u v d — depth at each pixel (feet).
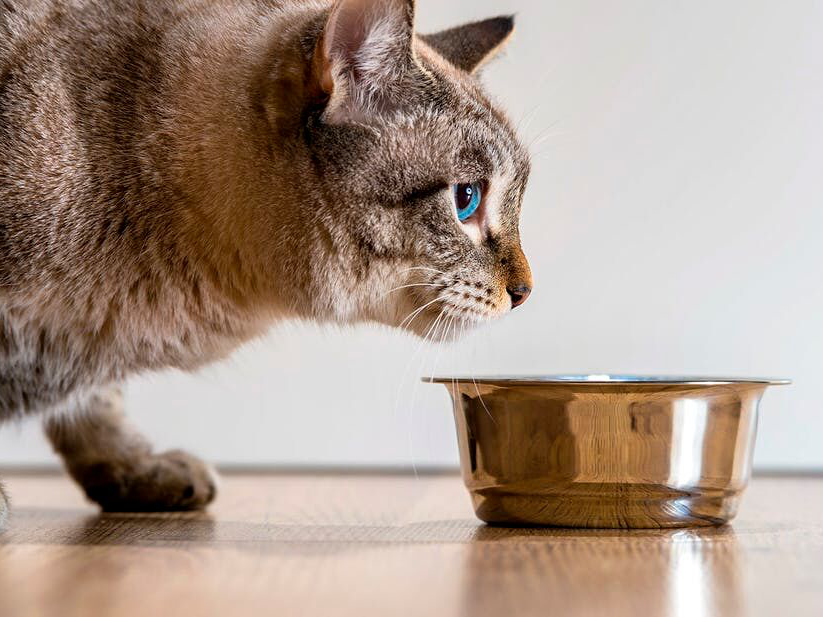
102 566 1.44
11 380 1.91
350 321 1.95
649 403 1.71
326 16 1.85
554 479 1.74
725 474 1.75
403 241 1.88
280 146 1.85
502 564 1.45
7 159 1.77
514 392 1.73
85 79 1.83
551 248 2.88
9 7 1.83
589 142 2.88
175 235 1.85
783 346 2.87
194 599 1.26
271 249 1.87
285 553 1.54
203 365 2.03
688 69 2.87
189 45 1.88
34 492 2.53
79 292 1.83
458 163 1.90
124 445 2.15
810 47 2.86
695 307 2.88
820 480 2.68
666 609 1.23
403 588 1.31
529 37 2.89
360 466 2.95
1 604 1.23
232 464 2.98
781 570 1.42
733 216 2.87
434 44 2.14
